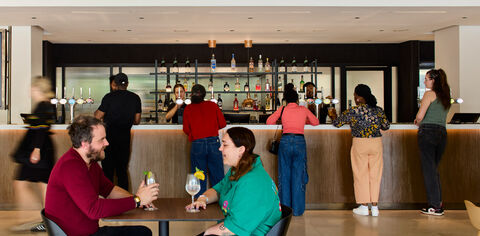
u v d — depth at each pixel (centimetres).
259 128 532
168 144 536
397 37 873
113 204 215
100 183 254
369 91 486
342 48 962
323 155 538
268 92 807
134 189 534
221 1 585
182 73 786
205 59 949
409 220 485
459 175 548
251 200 210
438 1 592
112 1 581
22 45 711
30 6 578
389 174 541
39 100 414
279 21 694
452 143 548
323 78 966
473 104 743
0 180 535
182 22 696
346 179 539
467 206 256
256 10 613
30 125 412
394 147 541
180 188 534
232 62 823
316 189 538
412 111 927
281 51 956
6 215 502
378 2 589
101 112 467
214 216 218
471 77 744
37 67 735
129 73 942
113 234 230
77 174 214
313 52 959
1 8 588
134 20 677
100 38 859
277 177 534
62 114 918
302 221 478
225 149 227
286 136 486
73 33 798
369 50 965
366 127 482
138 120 494
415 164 542
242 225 208
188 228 451
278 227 201
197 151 471
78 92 937
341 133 539
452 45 756
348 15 650
